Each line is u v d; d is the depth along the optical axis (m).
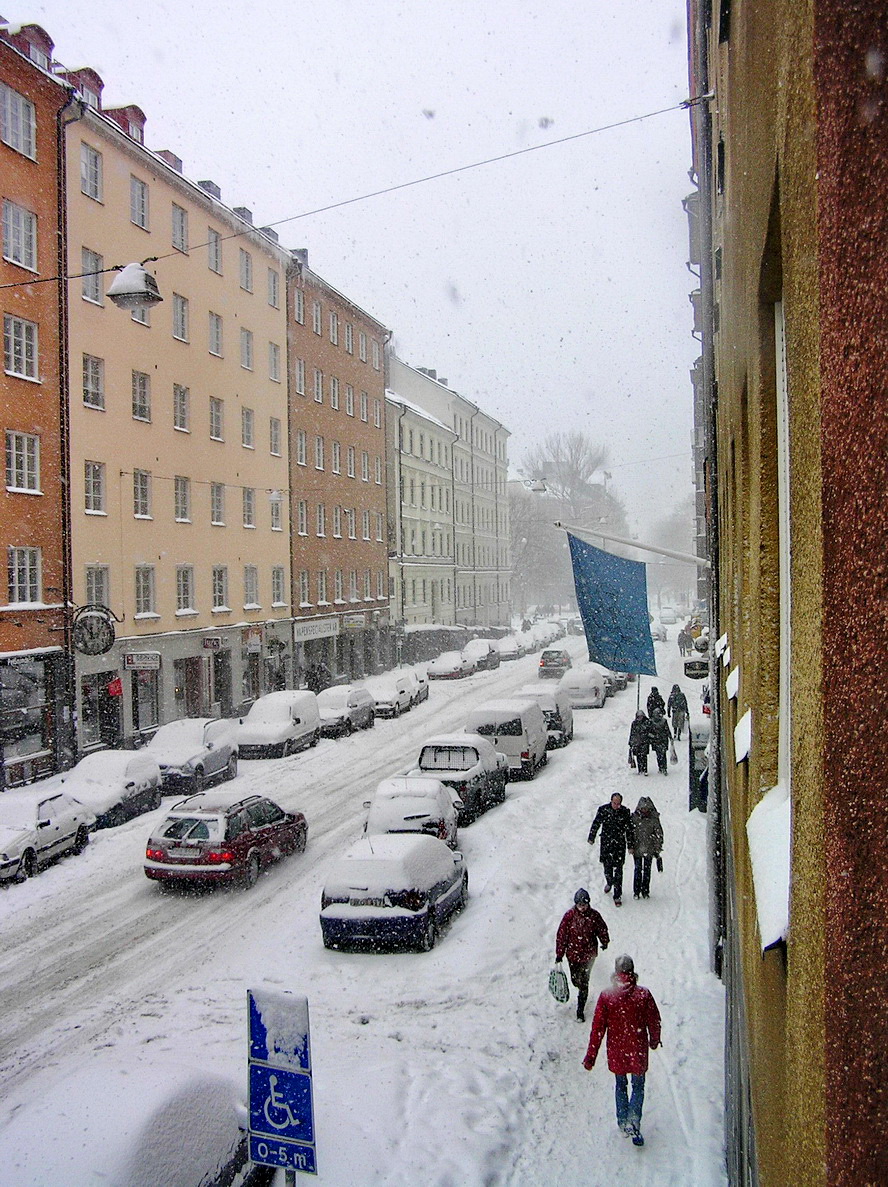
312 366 43.59
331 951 12.19
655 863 16.03
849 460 1.43
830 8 1.43
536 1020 10.20
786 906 2.14
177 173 30.94
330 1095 8.37
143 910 14.32
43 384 24.48
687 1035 9.75
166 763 22.61
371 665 50.19
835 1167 1.43
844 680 1.44
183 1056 9.32
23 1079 9.05
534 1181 7.33
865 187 1.40
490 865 15.63
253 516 37.34
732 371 4.89
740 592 4.65
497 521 82.44
